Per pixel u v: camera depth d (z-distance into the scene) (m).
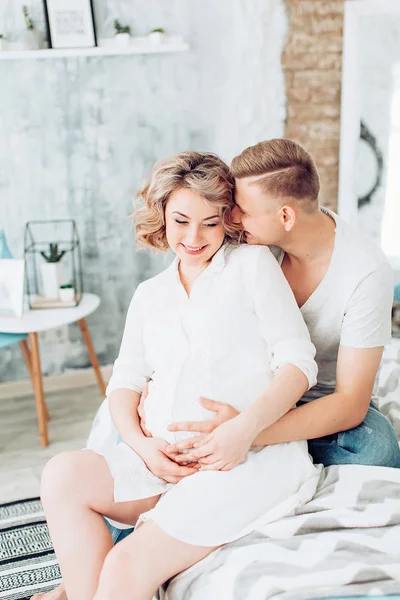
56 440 2.34
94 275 2.80
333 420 1.18
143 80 2.64
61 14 2.46
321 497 1.10
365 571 0.93
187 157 1.17
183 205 1.15
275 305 1.18
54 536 1.10
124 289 2.86
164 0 2.59
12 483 2.05
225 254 1.25
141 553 1.00
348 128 2.81
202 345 1.18
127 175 2.73
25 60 2.50
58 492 1.11
